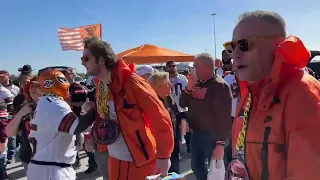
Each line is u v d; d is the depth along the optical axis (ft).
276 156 4.08
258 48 4.34
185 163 21.53
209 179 11.19
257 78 4.48
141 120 8.43
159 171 8.30
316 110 3.80
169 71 23.34
